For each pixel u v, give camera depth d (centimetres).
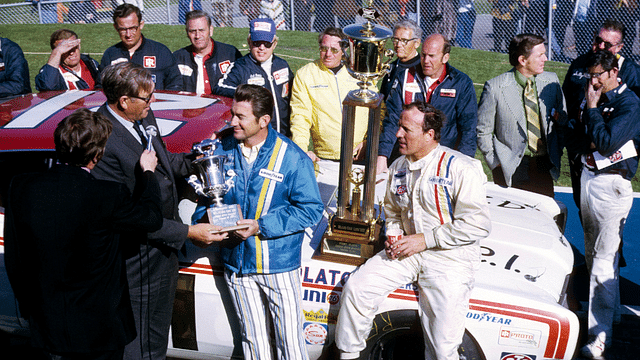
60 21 1525
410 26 501
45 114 373
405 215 332
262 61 502
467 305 314
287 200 315
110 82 288
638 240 568
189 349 353
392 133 487
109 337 280
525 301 316
